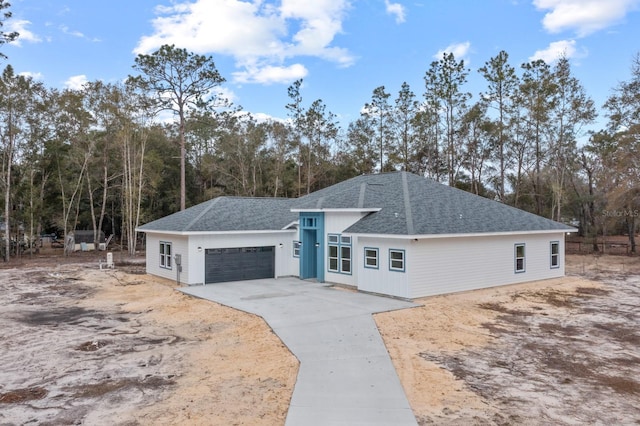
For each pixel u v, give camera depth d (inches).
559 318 538.3
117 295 709.9
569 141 1526.8
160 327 498.9
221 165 1863.9
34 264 1176.8
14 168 1358.3
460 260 682.2
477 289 706.8
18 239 1408.7
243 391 300.0
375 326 469.7
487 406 277.0
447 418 257.4
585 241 1552.7
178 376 335.6
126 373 344.2
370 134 1825.8
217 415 261.6
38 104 1326.3
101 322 526.9
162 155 1841.8
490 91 1566.2
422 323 496.7
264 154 1867.6
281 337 426.6
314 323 482.3
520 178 1649.9
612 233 1914.4
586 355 392.5
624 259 1243.2
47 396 297.7
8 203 1267.2
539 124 1545.3
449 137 1674.5
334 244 770.8
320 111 1795.0
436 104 1644.9
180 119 1439.5
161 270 876.0
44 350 409.7
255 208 920.3
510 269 760.3
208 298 640.4
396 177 852.6
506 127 1562.5
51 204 1635.1
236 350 401.1
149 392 302.7
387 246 649.0
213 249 786.8
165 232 813.9
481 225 713.0
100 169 1654.8
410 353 386.6
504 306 602.2
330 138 1863.9
